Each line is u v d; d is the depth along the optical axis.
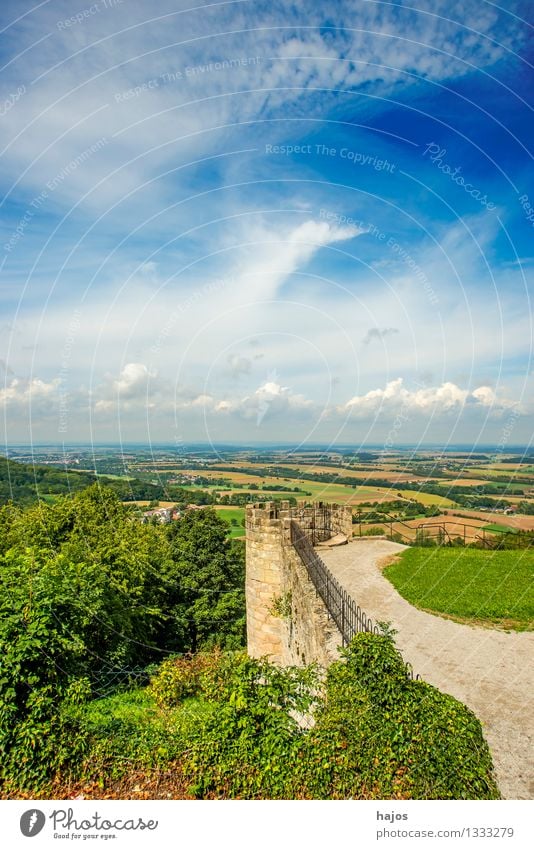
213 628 39.06
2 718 10.32
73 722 10.83
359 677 9.41
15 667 10.70
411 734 8.55
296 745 9.33
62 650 11.91
